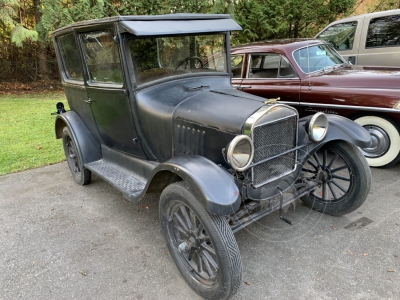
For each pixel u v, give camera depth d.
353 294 2.15
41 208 3.46
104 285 2.34
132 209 3.38
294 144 2.48
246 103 2.40
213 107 2.42
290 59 4.48
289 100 4.52
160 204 2.35
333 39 6.00
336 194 3.34
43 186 4.00
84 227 3.08
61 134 4.24
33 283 2.39
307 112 4.44
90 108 3.41
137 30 2.38
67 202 3.58
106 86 2.96
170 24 2.61
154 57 2.77
